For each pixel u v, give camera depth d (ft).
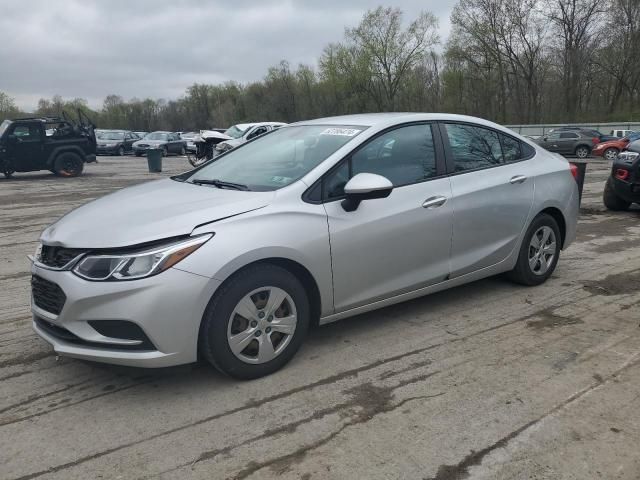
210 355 10.77
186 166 79.97
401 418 10.07
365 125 13.61
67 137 59.72
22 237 27.09
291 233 11.28
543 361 12.21
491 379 11.43
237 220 10.84
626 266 19.71
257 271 10.96
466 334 13.70
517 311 15.20
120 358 10.09
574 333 13.71
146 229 10.39
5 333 14.29
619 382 11.25
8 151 56.08
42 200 40.60
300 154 13.41
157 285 9.95
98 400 10.87
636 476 8.46
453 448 9.18
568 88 169.27
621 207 31.99
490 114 179.32
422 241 13.55
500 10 167.43
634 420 9.91
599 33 164.76
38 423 10.10
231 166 14.48
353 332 13.87
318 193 12.04
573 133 95.20
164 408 10.50
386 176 13.20
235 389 11.12
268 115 221.87
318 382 11.38
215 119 265.34
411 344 13.15
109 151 112.57
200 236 10.43
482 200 14.80
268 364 11.48
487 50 171.42
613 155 88.94
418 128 14.24
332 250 11.93
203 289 10.26
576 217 18.03
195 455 9.09
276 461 8.92
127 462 8.95
